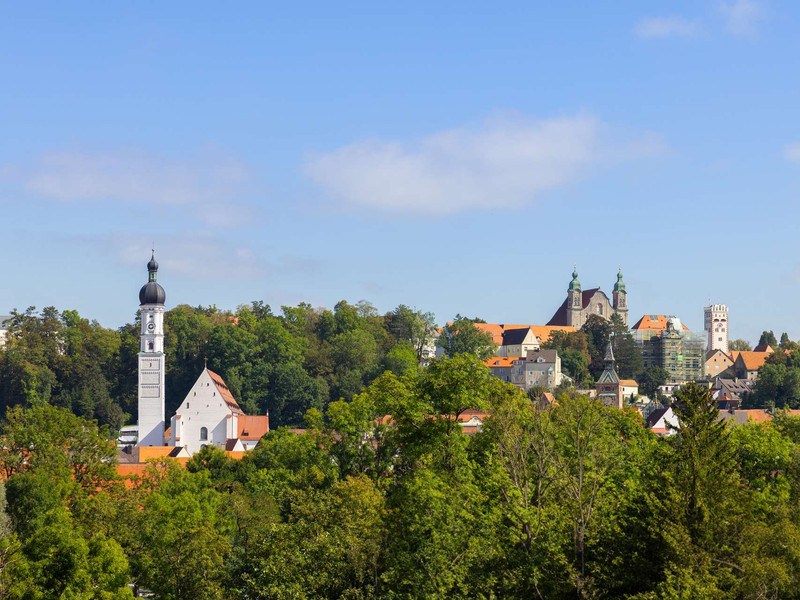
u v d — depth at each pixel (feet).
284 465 460.55
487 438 299.99
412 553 241.35
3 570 281.13
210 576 297.12
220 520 364.38
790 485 321.52
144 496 416.05
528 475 256.93
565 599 228.22
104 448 470.80
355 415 376.27
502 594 229.04
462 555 235.40
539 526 239.71
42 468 411.95
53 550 289.94
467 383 307.78
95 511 356.18
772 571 228.22
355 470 371.15
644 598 215.31
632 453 313.12
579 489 237.04
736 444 313.73
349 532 259.80
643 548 236.84
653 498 245.86
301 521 272.92
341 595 239.30
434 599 226.38
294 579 247.29
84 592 287.07
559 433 276.82
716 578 222.89
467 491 256.93
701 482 246.68
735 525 246.06
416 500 254.68
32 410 474.08
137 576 331.57
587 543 236.43
